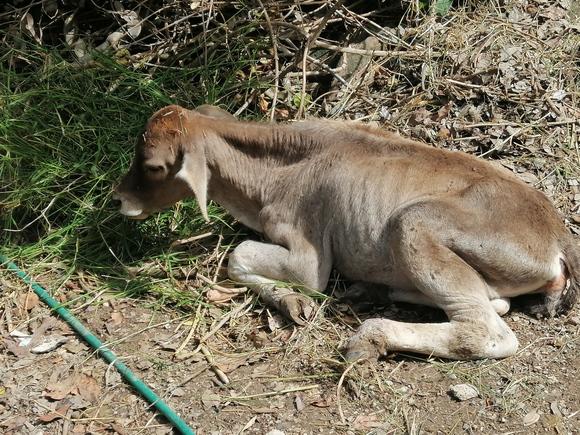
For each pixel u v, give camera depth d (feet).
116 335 10.30
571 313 10.17
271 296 10.39
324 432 9.32
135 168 10.74
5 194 11.46
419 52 12.42
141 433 9.44
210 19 12.46
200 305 10.50
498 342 9.71
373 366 9.70
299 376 9.78
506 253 9.82
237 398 9.62
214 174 10.78
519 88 12.07
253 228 10.99
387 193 10.18
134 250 11.22
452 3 12.99
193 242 11.18
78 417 9.61
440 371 9.70
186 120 10.61
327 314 10.32
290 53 12.64
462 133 11.82
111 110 11.87
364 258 10.29
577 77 12.28
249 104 12.25
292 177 10.60
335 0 12.77
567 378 9.64
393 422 9.36
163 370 9.93
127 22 12.65
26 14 12.60
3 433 9.52
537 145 11.71
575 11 12.97
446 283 9.80
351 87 12.31
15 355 10.19
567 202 11.25
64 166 11.57
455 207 9.87
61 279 10.91
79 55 12.64
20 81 12.28
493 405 9.45
